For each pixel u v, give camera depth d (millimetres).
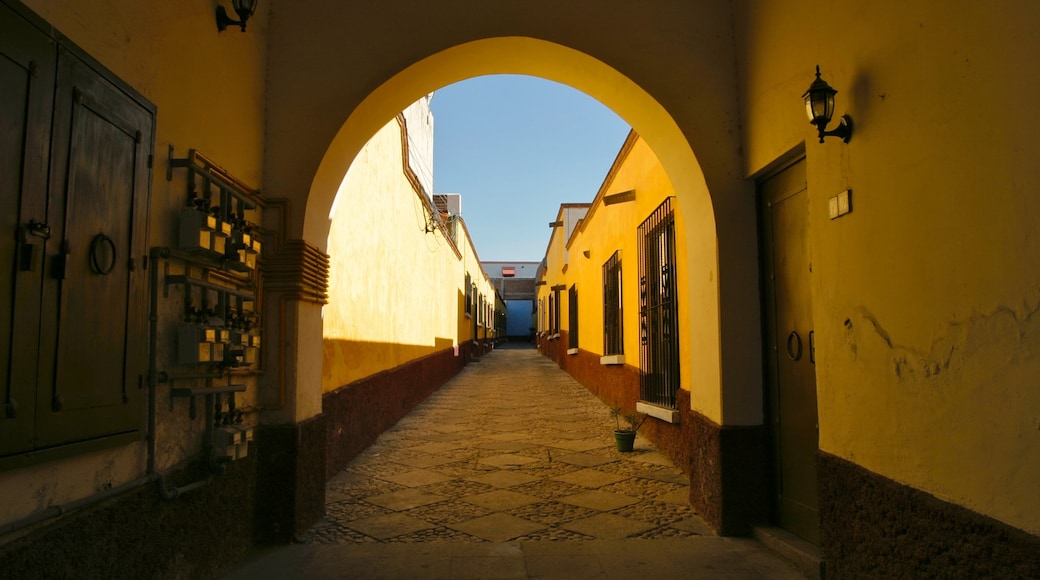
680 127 4387
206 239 3080
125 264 2564
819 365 3268
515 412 10398
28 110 1991
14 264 1926
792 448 3906
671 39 4465
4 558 1853
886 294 2654
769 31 3893
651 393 7367
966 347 2162
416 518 4531
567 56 4559
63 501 2201
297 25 4340
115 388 2482
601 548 3936
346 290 6168
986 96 2059
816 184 3297
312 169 4207
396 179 8750
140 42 2725
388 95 4504
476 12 4398
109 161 2449
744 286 4316
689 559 3750
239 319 3617
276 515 3957
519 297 57469
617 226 10258
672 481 5633
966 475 2168
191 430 3184
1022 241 1910
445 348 16000
